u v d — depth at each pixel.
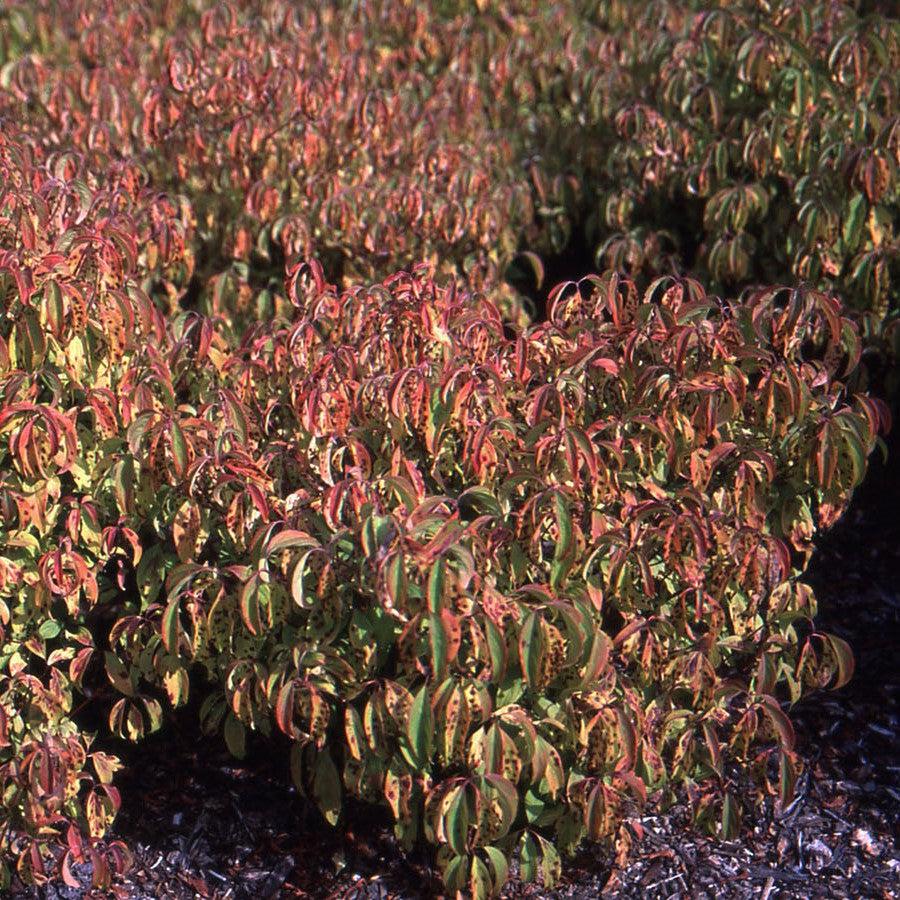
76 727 1.42
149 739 1.56
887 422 1.42
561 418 1.34
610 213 1.98
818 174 1.80
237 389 1.47
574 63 2.19
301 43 2.09
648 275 1.99
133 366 1.47
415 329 1.40
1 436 1.39
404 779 1.33
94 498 1.41
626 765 1.34
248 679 1.35
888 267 1.80
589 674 1.29
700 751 1.42
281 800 1.50
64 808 1.43
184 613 1.44
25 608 1.40
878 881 1.44
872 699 1.62
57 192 1.56
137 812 1.50
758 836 1.48
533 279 2.22
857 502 1.89
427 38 2.27
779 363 1.38
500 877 1.32
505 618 1.29
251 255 1.96
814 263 1.81
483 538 1.32
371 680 1.32
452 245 1.91
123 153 1.94
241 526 1.35
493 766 1.29
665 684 1.38
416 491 1.32
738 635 1.40
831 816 1.50
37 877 1.40
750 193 1.82
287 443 1.40
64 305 1.38
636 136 1.94
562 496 1.30
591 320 1.46
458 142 2.06
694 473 1.37
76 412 1.40
